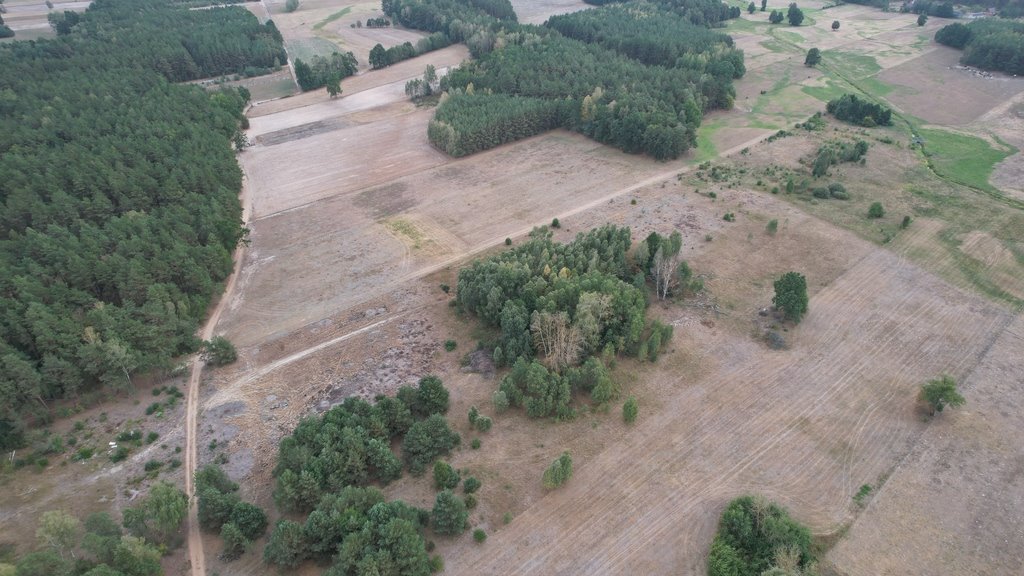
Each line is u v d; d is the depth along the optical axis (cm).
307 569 6059
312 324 9938
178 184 12681
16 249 10562
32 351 8500
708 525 6356
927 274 10244
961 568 5828
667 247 10256
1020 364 8219
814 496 6600
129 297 9619
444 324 9756
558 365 8194
